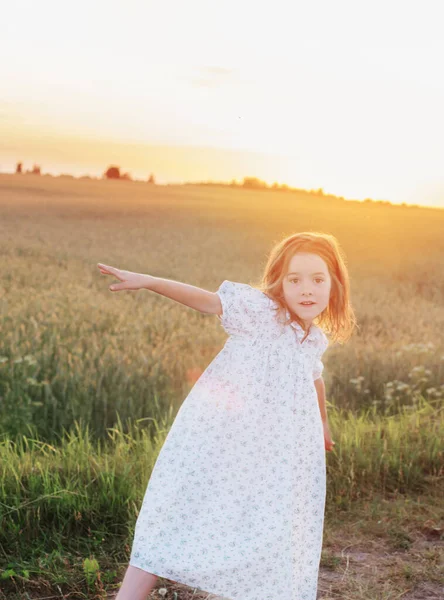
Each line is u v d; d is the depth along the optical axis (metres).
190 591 2.89
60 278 14.38
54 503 3.29
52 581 2.84
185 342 8.66
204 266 17.89
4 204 26.75
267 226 25.20
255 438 2.53
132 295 12.04
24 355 6.95
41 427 5.55
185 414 2.58
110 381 6.32
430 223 25.66
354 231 23.73
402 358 7.79
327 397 6.83
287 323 2.62
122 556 3.09
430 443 4.40
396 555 3.29
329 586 2.98
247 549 2.43
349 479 3.94
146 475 3.66
